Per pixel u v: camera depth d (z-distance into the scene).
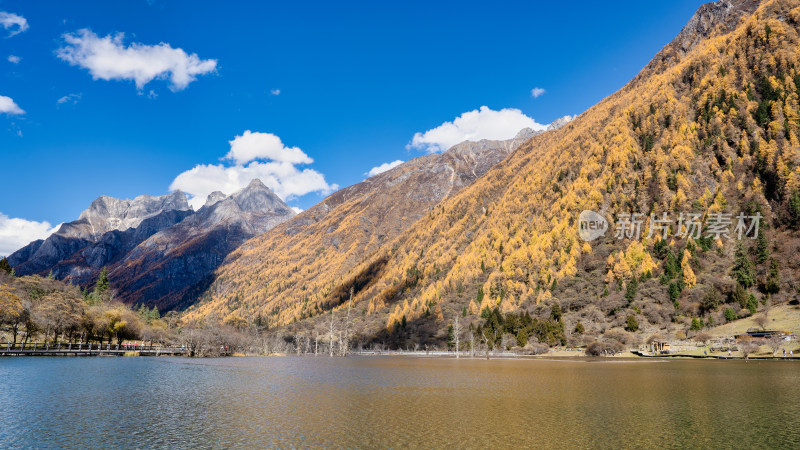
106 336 134.00
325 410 36.03
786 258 148.12
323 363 107.88
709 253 172.25
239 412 34.78
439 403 39.91
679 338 132.38
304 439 26.33
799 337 105.69
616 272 185.00
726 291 146.88
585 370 78.00
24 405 35.56
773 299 135.88
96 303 156.12
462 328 196.00
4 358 78.62
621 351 134.12
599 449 24.31
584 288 191.12
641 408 36.88
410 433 28.03
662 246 185.62
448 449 24.27
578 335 152.88
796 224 162.50
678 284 160.25
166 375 61.66
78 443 24.72
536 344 154.00
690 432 28.08
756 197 181.25
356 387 52.66
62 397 39.72
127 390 45.00
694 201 197.62
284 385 54.06
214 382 55.28
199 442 25.39
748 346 103.62
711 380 57.38
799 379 57.34
